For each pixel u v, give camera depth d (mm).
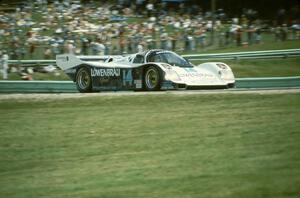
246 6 126312
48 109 47219
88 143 34469
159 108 43625
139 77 53844
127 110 43781
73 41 97562
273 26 115938
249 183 23234
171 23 110062
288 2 128250
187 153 30000
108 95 51719
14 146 35250
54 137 36750
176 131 35562
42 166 30375
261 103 42906
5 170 30266
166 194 22875
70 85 65062
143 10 121000
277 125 34750
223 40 105125
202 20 113688
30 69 86875
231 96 46938
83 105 47781
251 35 105750
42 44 98312
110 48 97812
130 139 34531
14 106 50188
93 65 58781
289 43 101312
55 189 25484
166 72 51469
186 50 101750
